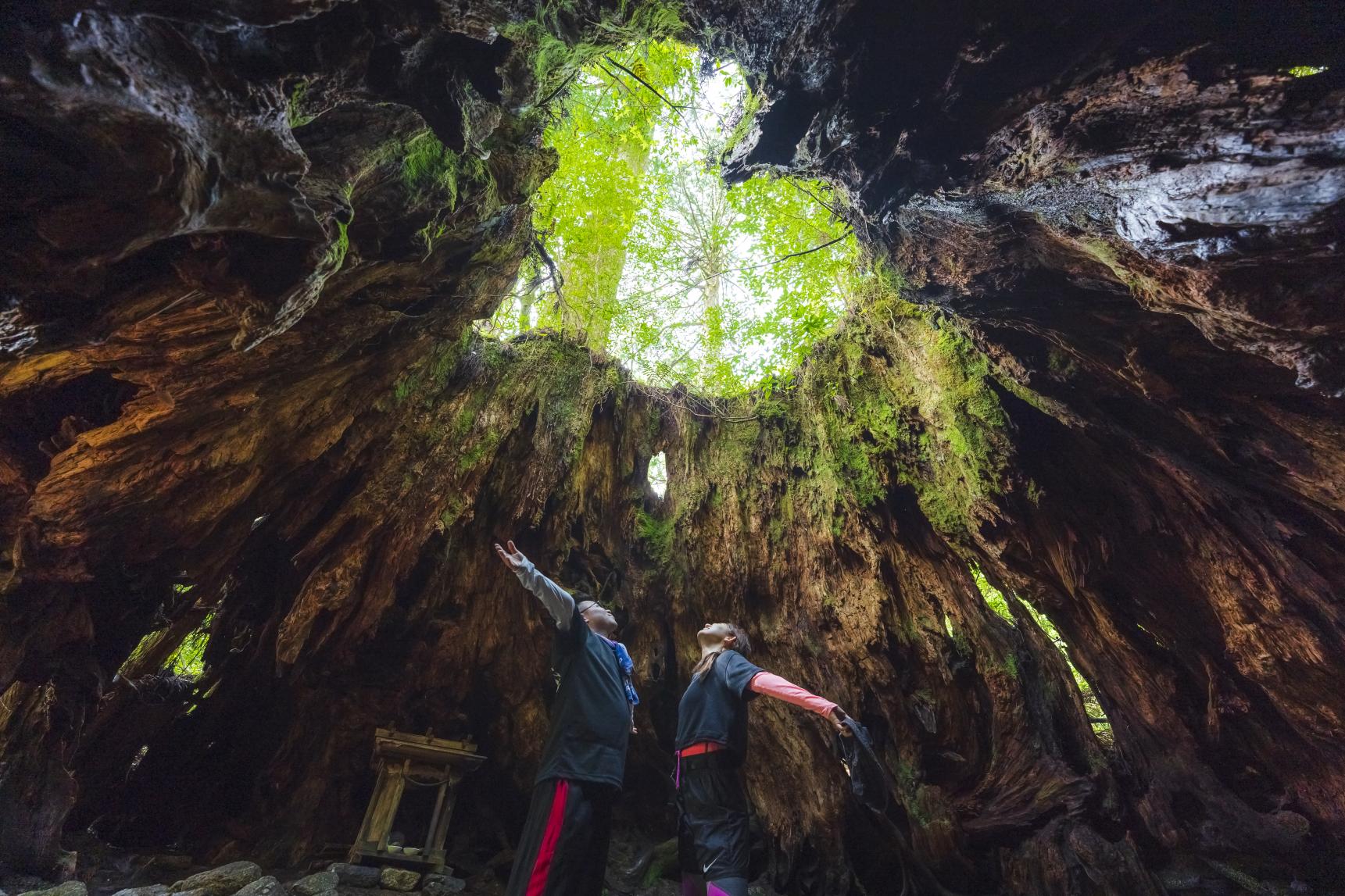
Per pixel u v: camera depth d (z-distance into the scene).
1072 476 6.96
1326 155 3.17
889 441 8.28
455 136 3.76
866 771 3.08
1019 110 4.37
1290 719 6.42
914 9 4.17
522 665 9.08
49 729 6.08
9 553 5.45
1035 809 7.71
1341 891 6.40
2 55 1.78
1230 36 3.50
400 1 2.93
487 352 8.49
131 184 2.26
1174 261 3.95
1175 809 7.51
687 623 9.63
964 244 5.68
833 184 6.12
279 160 2.65
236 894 5.34
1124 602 7.44
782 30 4.83
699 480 9.93
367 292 5.32
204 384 5.32
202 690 8.68
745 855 3.44
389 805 6.74
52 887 5.23
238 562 7.38
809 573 9.10
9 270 2.45
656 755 9.42
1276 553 5.91
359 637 7.95
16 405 5.13
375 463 7.49
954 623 8.64
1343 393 3.96
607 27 4.77
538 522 8.82
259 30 2.41
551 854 2.92
